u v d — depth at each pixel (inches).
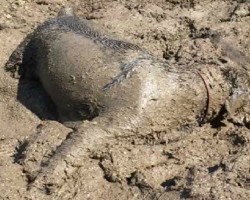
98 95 254.2
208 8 352.5
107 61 261.6
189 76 259.0
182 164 241.8
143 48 305.7
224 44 312.0
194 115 259.0
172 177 236.2
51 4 364.5
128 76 252.8
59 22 295.4
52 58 274.1
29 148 245.3
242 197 214.8
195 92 255.9
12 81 297.6
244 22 336.2
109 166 237.9
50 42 281.9
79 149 239.6
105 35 280.8
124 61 259.9
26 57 297.0
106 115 249.8
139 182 233.3
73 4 367.2
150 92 249.9
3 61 312.7
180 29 332.5
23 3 359.9
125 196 230.7
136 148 245.3
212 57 295.9
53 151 242.8
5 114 283.6
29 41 298.2
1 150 254.5
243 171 226.2
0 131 272.4
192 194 218.2
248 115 265.4
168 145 249.8
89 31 282.5
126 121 247.0
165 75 255.9
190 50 306.8
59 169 233.9
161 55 312.8
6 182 232.2
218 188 218.8
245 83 275.4
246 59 302.8
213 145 251.4
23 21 346.6
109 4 360.8
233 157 236.5
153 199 225.1
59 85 267.0
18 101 288.4
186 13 347.9
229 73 268.8
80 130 246.4
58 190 230.7
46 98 284.0
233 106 263.7
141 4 355.6
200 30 330.3
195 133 256.8
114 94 251.8
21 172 237.5
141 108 248.1
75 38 277.4
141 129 248.1
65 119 266.5
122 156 241.1
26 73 299.0
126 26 334.3
